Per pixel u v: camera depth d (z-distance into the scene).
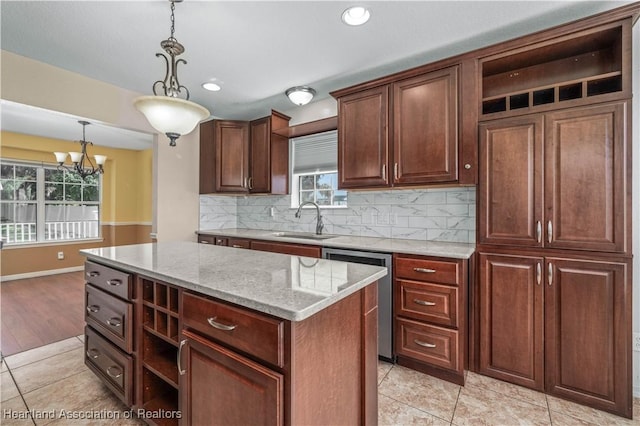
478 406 1.72
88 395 1.82
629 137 1.57
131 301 1.52
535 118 1.80
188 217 3.58
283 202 3.66
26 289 4.06
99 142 5.06
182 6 1.71
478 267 2.00
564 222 1.72
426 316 2.00
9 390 1.88
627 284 1.59
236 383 1.00
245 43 2.11
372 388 1.31
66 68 2.50
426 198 2.61
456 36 2.03
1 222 4.64
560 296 1.74
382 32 1.98
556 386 1.77
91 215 5.55
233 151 3.48
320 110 3.27
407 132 2.29
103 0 1.66
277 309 0.90
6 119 3.70
